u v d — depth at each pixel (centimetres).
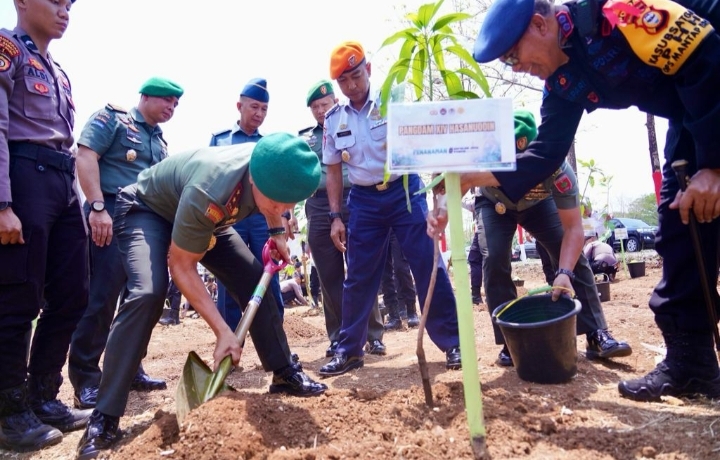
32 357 306
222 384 264
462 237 204
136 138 388
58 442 281
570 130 252
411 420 238
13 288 272
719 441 209
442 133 199
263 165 244
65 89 316
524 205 341
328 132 405
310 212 457
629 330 449
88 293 321
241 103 483
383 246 389
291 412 243
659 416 240
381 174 373
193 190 253
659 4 212
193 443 218
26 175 281
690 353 264
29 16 294
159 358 558
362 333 390
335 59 371
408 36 260
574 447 211
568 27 230
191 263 267
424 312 252
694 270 262
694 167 257
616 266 901
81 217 317
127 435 266
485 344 447
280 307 466
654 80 231
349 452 206
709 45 207
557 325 289
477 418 200
